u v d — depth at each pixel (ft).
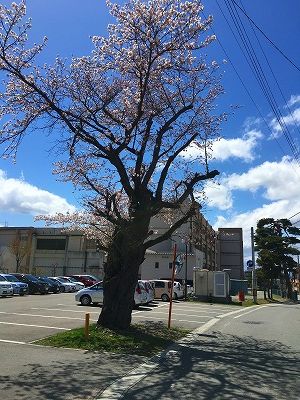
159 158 50.62
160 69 47.62
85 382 25.54
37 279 123.54
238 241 318.24
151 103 50.75
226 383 27.14
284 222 194.18
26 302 85.20
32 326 48.65
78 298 84.48
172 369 30.78
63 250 251.80
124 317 46.01
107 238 71.20
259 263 191.83
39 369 28.12
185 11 43.96
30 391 23.09
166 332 49.67
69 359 31.76
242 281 217.97
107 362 31.58
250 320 73.82
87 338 38.55
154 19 43.96
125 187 47.44
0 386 23.81
